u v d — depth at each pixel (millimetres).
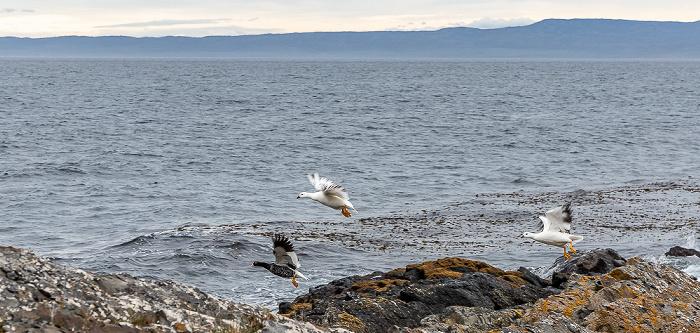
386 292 17422
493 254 26609
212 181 42906
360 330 14469
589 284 15883
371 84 179875
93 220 31891
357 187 41406
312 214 34125
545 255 26453
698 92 143125
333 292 18734
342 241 28000
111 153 52625
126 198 37000
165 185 41094
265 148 57781
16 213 32594
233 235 27906
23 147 54438
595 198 37844
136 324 8836
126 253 25484
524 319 14203
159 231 29516
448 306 16062
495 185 42750
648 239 28719
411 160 52312
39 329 7934
